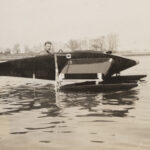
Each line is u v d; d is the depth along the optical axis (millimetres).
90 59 6883
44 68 7453
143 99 5465
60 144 3182
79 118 4180
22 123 4027
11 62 7543
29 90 7219
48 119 4188
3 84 8727
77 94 6293
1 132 3662
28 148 3102
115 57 7043
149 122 3885
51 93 6578
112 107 4840
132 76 7582
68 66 6934
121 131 3535
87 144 3152
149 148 2990
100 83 6938
